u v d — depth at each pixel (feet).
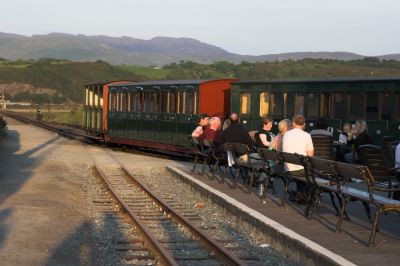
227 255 29.55
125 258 30.89
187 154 86.43
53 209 43.01
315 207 35.63
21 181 57.98
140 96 97.66
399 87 61.57
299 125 39.75
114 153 99.86
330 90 68.59
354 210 38.88
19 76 501.15
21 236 33.42
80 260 29.60
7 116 261.65
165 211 45.39
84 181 64.59
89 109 123.95
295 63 467.11
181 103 85.25
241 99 79.46
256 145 52.60
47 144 113.60
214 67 556.92
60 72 515.09
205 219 41.96
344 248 28.32
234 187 49.65
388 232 31.99
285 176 40.19
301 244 28.25
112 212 45.98
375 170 34.50
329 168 32.37
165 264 29.40
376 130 63.62
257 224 34.65
